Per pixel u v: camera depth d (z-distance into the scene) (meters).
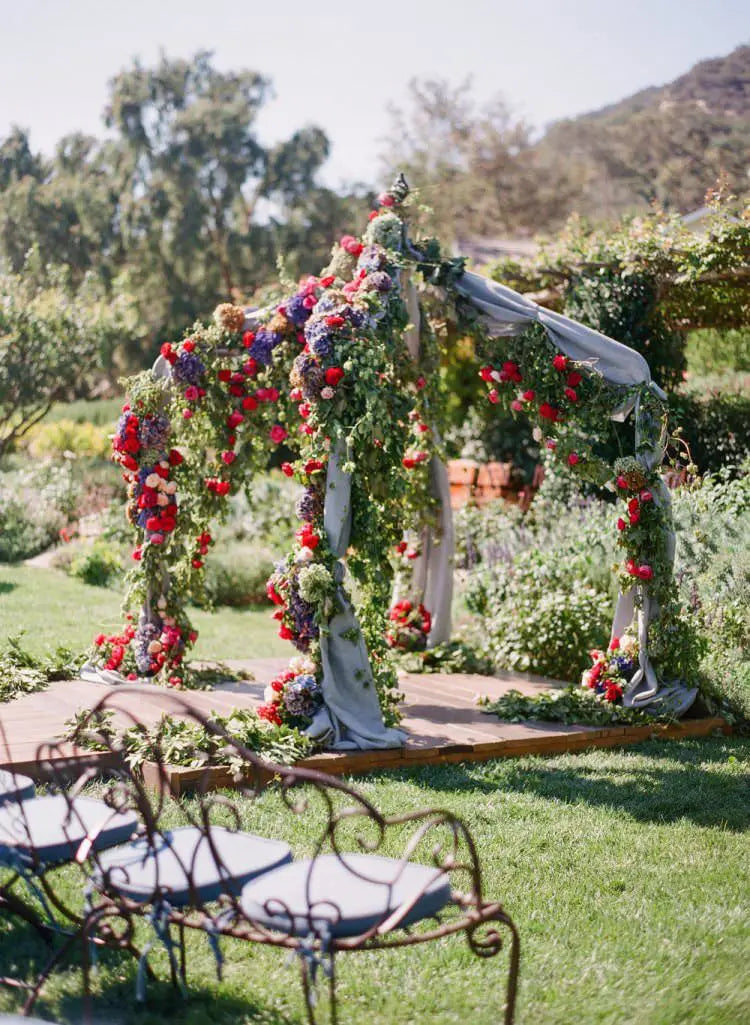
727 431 10.86
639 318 10.18
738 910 3.95
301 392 6.11
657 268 9.91
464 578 9.30
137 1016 3.07
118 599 11.33
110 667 7.27
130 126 36.75
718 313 10.69
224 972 3.37
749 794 5.52
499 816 5.02
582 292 10.33
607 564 8.52
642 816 5.12
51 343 20.59
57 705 6.36
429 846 4.55
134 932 3.49
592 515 9.48
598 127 35.34
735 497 8.02
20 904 3.45
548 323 6.71
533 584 8.45
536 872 4.32
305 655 6.12
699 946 3.64
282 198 38.34
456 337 7.86
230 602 11.95
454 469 14.70
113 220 38.62
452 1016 3.11
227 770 5.17
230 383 7.08
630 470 6.64
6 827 3.31
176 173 35.97
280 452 17.91
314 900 2.79
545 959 3.51
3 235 38.12
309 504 6.06
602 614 8.09
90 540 13.98
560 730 6.45
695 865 4.45
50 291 22.09
